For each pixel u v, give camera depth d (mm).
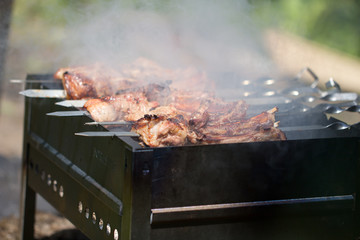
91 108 1065
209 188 956
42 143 1204
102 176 1000
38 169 1239
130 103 1090
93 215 1035
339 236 1037
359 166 1023
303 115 1149
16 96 2193
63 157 1127
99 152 1008
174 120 973
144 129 966
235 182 968
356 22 3377
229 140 986
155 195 931
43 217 1484
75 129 1085
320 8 3309
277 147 980
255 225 994
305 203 1004
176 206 945
